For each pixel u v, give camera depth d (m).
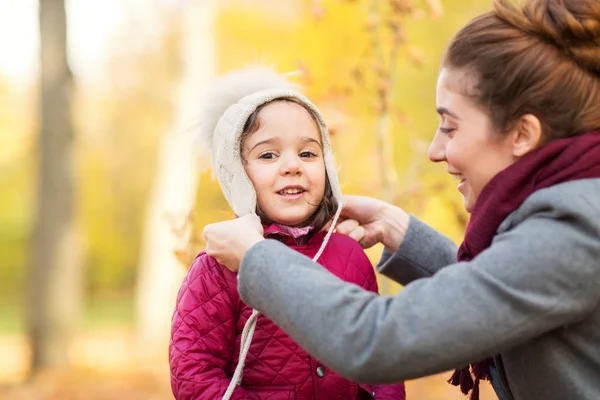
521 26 1.53
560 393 1.49
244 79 2.00
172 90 13.95
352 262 1.96
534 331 1.37
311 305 1.41
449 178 5.22
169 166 12.16
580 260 1.36
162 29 14.58
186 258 2.79
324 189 1.95
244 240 1.60
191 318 1.79
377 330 1.36
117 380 8.83
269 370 1.79
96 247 21.33
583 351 1.46
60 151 9.58
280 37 10.91
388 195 3.87
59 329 9.75
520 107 1.50
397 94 10.12
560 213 1.39
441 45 9.90
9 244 22.45
